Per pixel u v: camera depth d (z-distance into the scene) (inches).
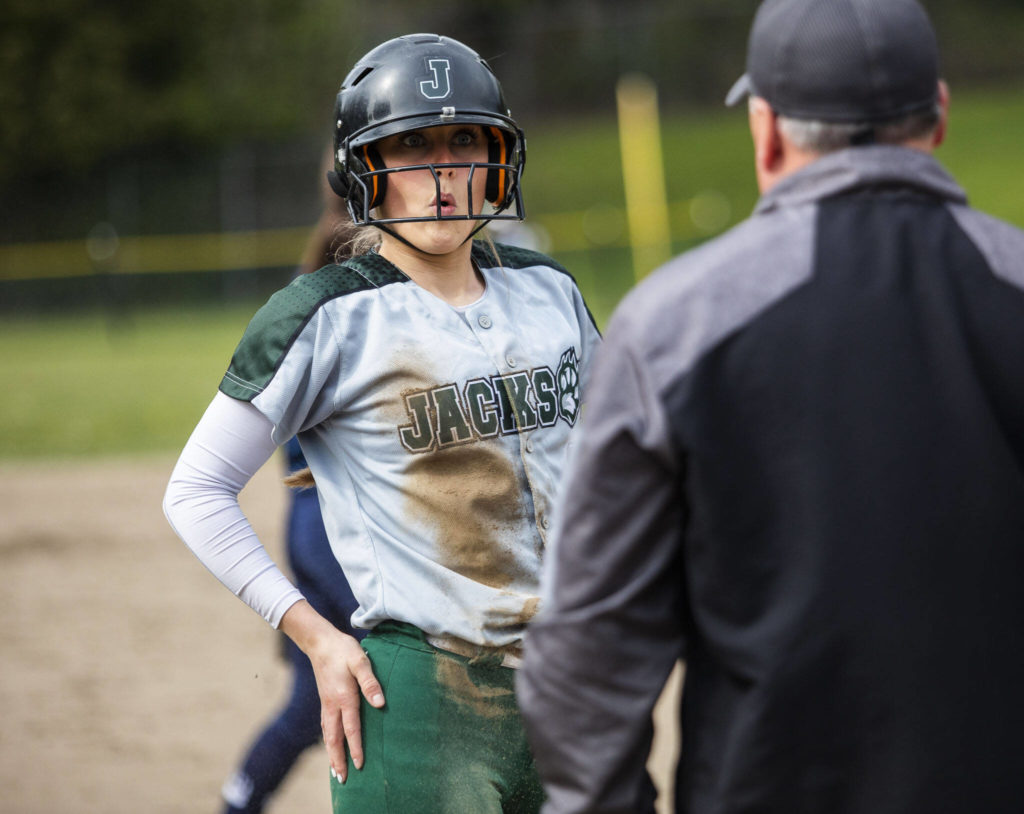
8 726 650.2
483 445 308.7
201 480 308.2
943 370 202.4
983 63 5034.5
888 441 199.9
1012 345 204.7
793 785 201.9
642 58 5226.4
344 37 5103.3
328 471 319.9
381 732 303.6
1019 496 200.7
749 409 204.8
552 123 5196.9
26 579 948.6
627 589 211.0
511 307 330.6
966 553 198.5
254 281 3961.6
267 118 4687.5
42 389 2025.1
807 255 210.2
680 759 218.4
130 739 631.8
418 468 306.0
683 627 217.0
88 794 560.4
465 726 302.4
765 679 200.4
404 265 325.1
